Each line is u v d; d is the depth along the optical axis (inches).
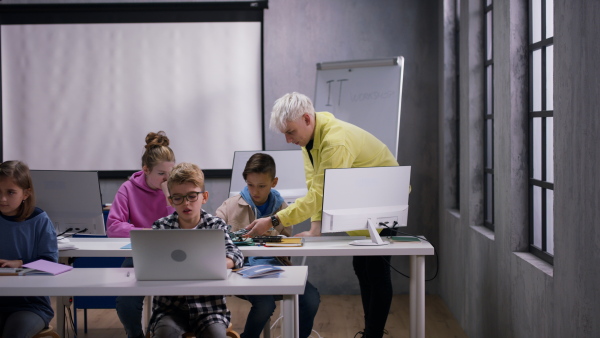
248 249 129.2
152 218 154.5
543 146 130.7
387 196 138.4
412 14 233.1
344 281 237.1
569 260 100.8
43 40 238.1
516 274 134.3
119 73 238.1
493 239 154.9
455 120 216.1
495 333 151.7
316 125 145.1
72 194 140.4
